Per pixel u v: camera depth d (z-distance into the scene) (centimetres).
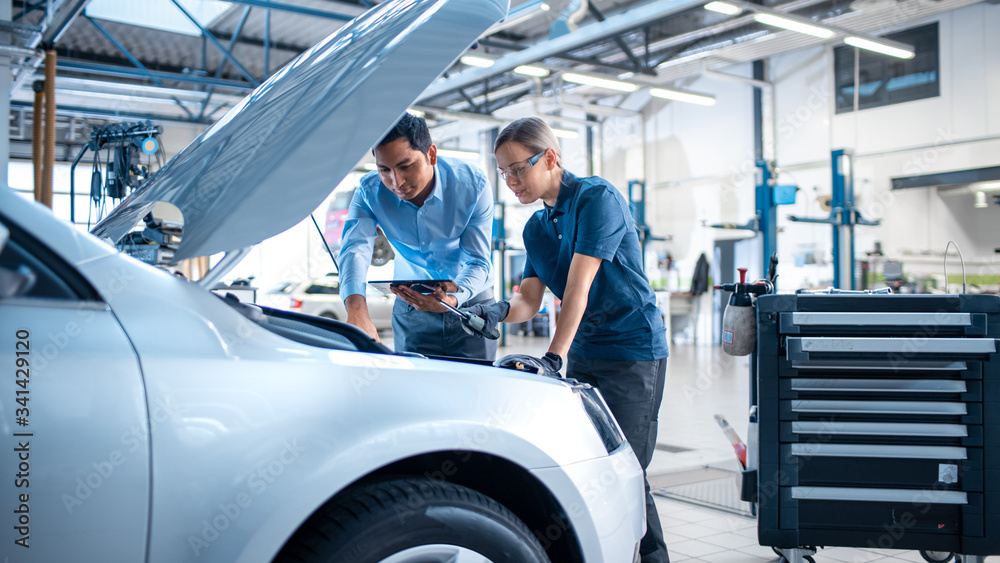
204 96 1187
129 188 506
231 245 110
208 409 101
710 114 1377
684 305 1413
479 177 221
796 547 191
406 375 117
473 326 175
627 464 141
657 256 1473
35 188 603
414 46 123
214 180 126
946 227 1115
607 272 191
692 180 1409
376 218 222
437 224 220
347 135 116
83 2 621
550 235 201
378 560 108
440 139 1638
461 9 129
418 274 237
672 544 254
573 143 1614
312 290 1108
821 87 1223
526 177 183
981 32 1047
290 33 1098
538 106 1367
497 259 1599
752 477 210
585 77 1029
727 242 1352
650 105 1480
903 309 184
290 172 114
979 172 1037
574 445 129
